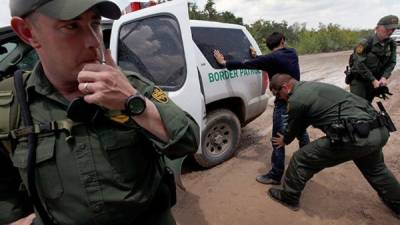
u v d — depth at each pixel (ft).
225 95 10.64
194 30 10.28
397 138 13.62
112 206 2.81
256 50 12.61
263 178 10.39
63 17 2.24
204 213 8.94
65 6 2.23
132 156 2.82
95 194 2.74
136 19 9.00
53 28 2.35
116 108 2.41
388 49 12.25
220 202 9.43
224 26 11.59
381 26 11.93
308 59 53.93
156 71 8.61
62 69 2.56
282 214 8.76
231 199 9.55
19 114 2.68
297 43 82.58
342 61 45.88
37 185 2.75
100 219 2.83
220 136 11.40
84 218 2.82
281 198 9.12
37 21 2.38
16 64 8.00
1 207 3.02
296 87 8.13
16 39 7.98
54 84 2.71
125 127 2.74
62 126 2.62
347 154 7.57
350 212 8.78
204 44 10.37
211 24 11.10
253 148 13.43
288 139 8.91
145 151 2.96
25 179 2.75
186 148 2.81
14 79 2.78
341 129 7.31
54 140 2.65
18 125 2.68
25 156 2.65
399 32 59.41
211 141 11.19
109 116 2.67
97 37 2.45
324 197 9.56
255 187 10.18
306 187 10.16
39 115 2.70
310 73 34.01
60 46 2.42
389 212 8.70
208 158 11.14
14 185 3.07
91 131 2.68
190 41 8.10
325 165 8.02
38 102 2.74
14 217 3.06
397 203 8.17
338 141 7.34
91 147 2.68
